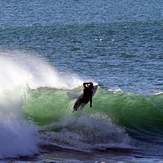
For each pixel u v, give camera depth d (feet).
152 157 235.61
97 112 266.77
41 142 233.55
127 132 264.11
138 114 275.39
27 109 262.88
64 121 252.62
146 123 272.51
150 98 291.99
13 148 222.48
